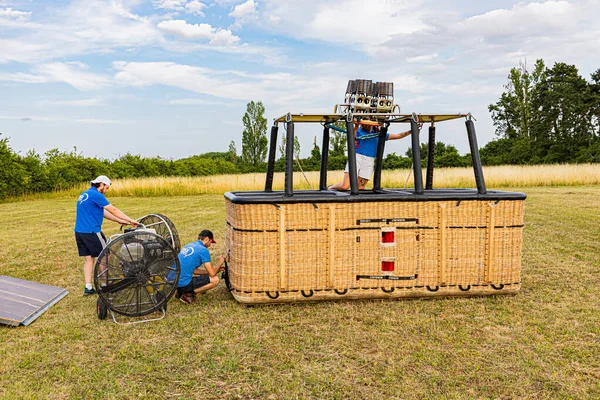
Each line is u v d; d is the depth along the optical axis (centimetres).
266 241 532
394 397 352
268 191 633
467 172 2727
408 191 625
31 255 888
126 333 478
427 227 551
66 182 2602
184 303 566
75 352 434
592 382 371
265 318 510
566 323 491
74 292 642
